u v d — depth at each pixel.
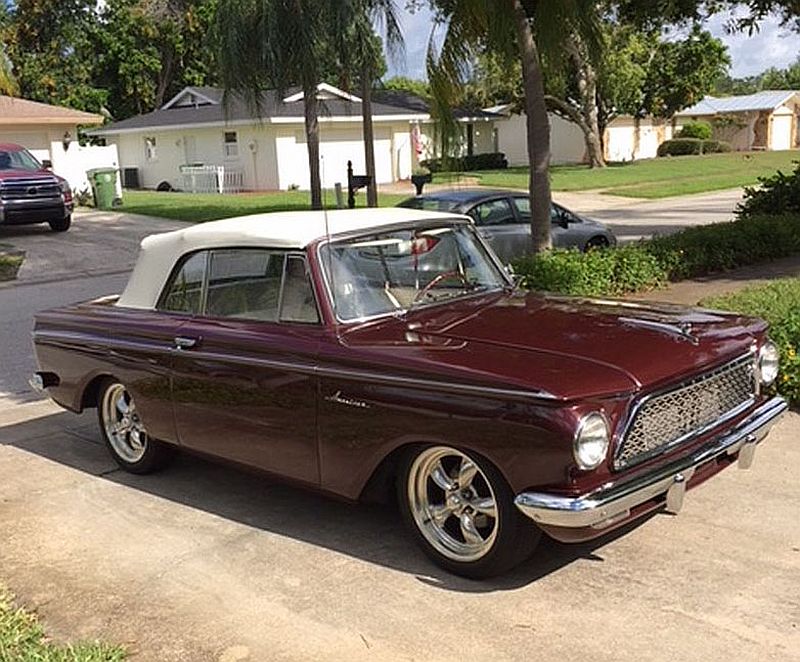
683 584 3.95
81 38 48.38
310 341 4.42
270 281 4.70
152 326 5.27
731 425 4.30
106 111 50.19
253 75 18.53
